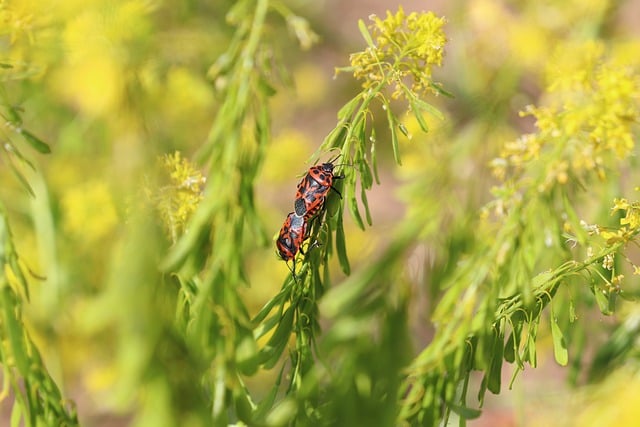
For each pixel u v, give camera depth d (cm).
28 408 29
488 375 29
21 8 31
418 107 29
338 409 30
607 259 29
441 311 28
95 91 35
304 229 30
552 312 29
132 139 35
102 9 34
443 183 36
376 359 32
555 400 32
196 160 29
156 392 29
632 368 31
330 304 34
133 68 35
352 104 29
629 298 29
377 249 40
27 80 34
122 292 30
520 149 29
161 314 30
